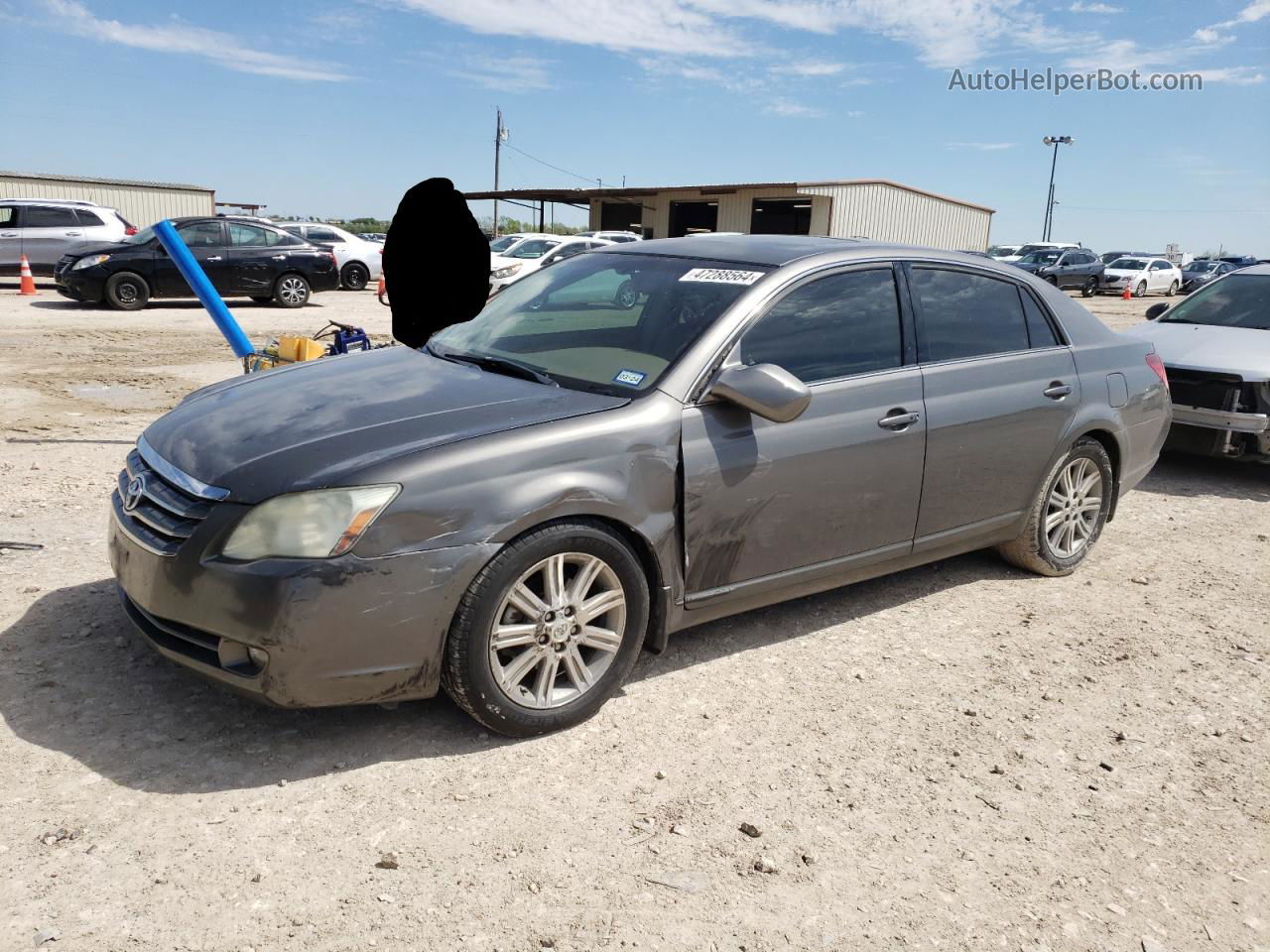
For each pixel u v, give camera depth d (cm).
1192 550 586
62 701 335
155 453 338
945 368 430
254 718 334
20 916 238
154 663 365
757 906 261
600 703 346
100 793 288
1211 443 730
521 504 309
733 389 346
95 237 2058
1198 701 392
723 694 374
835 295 402
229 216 1814
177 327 1461
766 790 313
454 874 265
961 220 4250
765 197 3866
